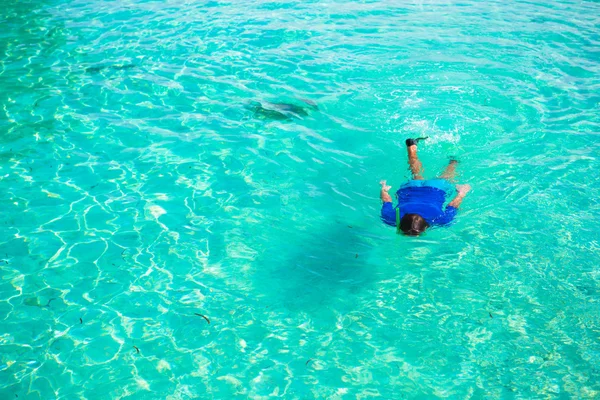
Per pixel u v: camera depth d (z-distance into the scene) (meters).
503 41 10.16
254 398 4.29
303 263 5.66
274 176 6.98
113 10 11.98
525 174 6.80
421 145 7.42
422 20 11.15
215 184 6.84
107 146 7.53
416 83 8.88
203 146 7.54
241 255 5.77
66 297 5.24
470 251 5.72
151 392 4.34
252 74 9.31
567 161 6.99
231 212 6.38
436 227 6.05
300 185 6.82
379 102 8.42
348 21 11.20
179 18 11.48
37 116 8.16
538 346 4.64
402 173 7.00
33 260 5.66
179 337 4.83
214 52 10.03
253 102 8.55
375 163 7.18
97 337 4.82
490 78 8.95
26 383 4.41
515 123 7.81
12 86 8.95
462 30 10.63
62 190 6.70
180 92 8.82
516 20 11.05
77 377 4.46
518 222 6.06
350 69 9.38
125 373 4.50
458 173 6.87
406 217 5.95
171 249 5.83
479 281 5.34
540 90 8.60
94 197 6.59
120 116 8.20
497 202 6.37
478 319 4.93
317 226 6.17
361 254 5.77
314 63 9.59
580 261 5.50
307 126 7.96
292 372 4.50
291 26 11.02
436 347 4.69
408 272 5.50
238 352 4.69
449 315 4.99
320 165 7.17
